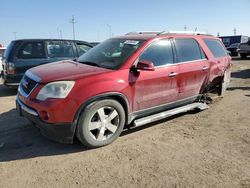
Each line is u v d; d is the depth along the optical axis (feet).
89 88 13.66
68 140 13.79
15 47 26.61
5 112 20.72
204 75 20.07
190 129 17.40
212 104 22.93
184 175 12.05
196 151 14.30
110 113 14.73
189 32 20.07
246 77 39.60
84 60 17.46
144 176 11.96
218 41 23.03
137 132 16.83
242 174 12.17
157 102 16.96
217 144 15.16
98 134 14.40
